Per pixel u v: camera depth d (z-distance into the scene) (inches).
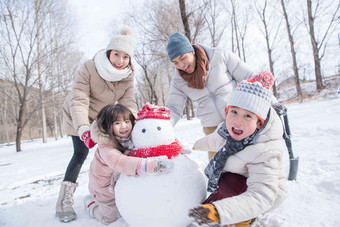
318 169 89.8
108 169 68.6
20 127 514.6
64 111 90.0
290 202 68.9
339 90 556.4
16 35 469.4
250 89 56.0
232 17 754.2
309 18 649.6
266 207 51.0
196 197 59.2
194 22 417.4
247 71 89.0
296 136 158.4
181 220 57.6
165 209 55.2
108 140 65.5
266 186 52.1
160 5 449.1
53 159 261.9
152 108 66.3
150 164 57.1
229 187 59.6
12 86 532.4
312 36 650.2
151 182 56.7
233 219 47.4
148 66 733.3
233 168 60.2
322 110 274.2
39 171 192.9
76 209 88.4
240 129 56.3
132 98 98.6
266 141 56.4
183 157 65.6
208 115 93.3
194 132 280.4
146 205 55.6
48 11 485.1
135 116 75.5
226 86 89.0
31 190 127.9
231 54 90.9
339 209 62.3
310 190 74.7
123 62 86.8
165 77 1028.5
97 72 86.5
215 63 88.5
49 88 535.2
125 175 62.0
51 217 83.5
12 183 153.2
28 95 550.9
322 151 115.3
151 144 62.3
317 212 62.0
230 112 58.6
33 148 546.6
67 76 550.9
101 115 66.6
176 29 427.2
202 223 46.7
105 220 73.4
